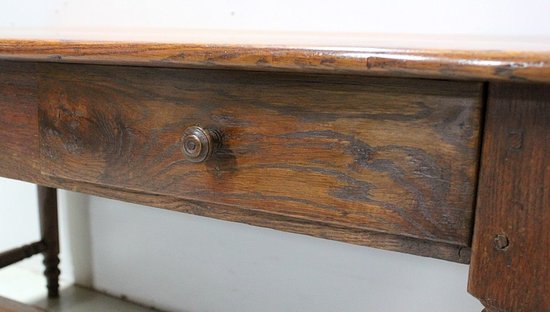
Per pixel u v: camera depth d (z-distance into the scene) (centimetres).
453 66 54
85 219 177
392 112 62
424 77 58
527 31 107
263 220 71
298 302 146
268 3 131
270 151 68
